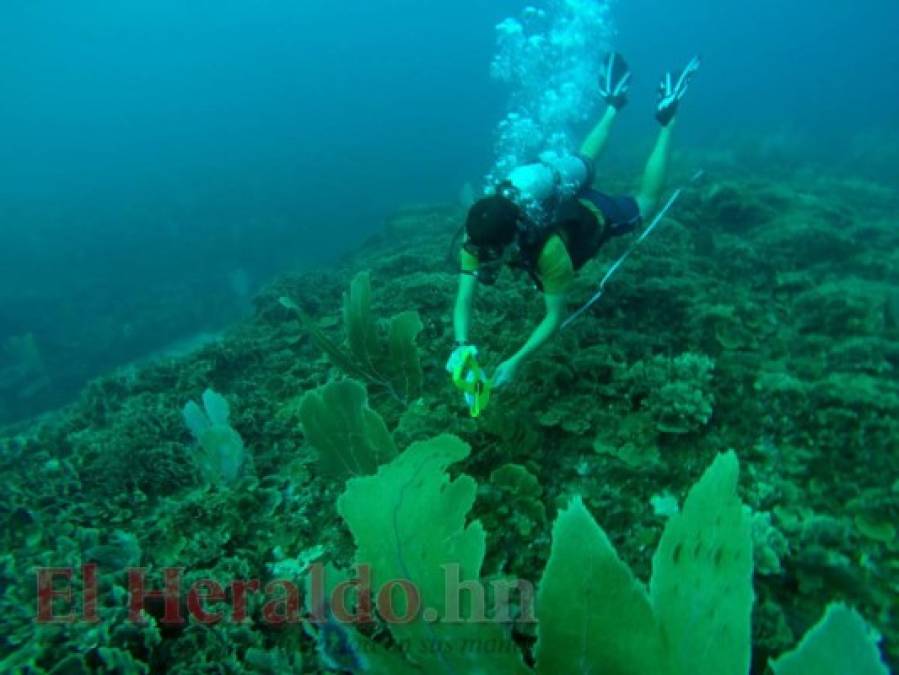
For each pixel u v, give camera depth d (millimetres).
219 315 14195
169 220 26547
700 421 2539
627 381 2820
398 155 37469
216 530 2449
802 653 983
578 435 2648
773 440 2512
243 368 4387
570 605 1048
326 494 2623
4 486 2973
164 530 2514
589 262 4215
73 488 3004
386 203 25016
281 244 21062
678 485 2342
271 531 2461
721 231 5785
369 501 1345
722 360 3047
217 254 20562
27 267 21797
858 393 2557
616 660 1052
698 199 6238
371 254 8672
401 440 2576
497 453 2490
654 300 3529
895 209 9250
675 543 1099
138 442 3119
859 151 18328
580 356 3010
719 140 20438
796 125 26281
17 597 2168
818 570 1874
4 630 2039
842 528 1993
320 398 2371
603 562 1047
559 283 2289
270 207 27109
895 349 3020
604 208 2635
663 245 4664
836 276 4523
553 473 2484
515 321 3650
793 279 4062
